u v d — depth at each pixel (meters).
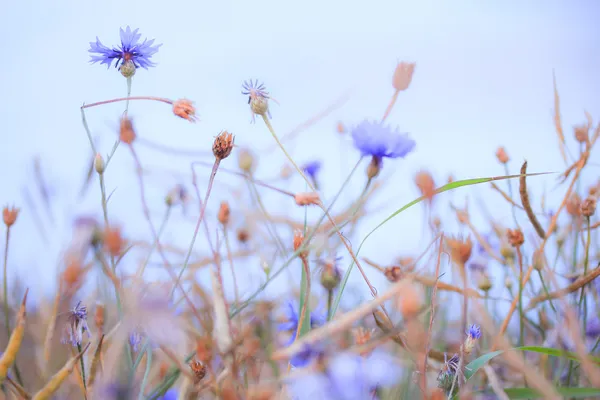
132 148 0.50
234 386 0.41
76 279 0.48
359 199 0.49
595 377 0.41
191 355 0.43
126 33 0.55
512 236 0.54
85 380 0.46
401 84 0.52
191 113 0.52
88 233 0.47
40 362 0.51
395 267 0.45
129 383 0.45
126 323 0.42
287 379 0.42
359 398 0.42
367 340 0.44
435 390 0.42
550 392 0.43
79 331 0.46
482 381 0.53
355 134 0.49
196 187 0.47
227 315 0.40
